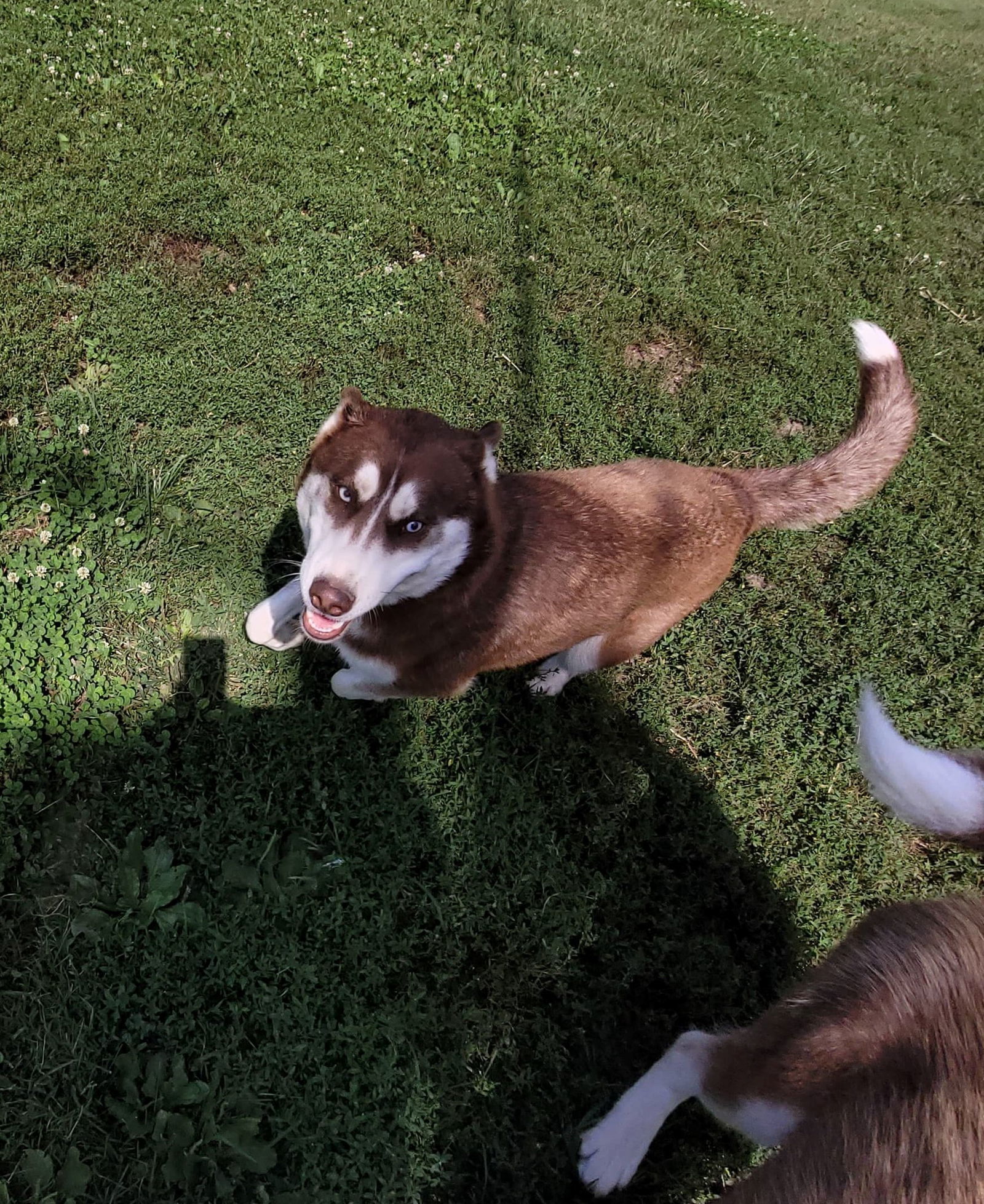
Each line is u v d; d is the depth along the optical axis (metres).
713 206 1.74
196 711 1.00
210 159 1.47
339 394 1.26
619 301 1.49
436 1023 0.89
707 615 1.21
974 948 0.62
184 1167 0.77
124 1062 0.81
